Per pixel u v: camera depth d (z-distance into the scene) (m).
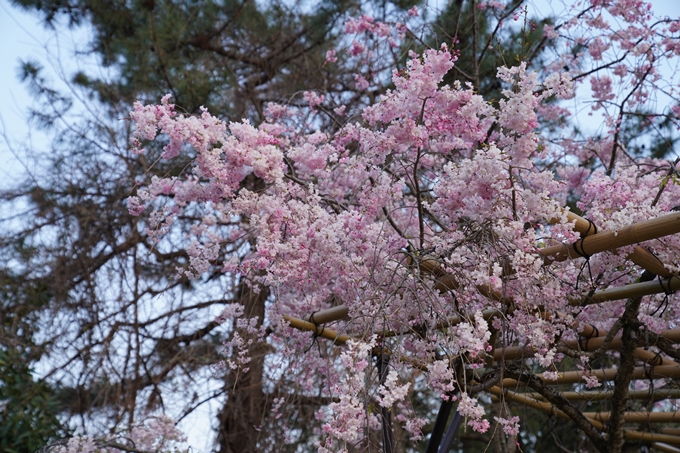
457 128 2.88
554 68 5.00
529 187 2.84
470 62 5.56
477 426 2.28
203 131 2.96
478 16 5.23
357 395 2.39
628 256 2.93
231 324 5.45
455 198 2.82
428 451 3.39
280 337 4.39
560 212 2.64
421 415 6.18
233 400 6.00
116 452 3.67
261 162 2.99
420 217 3.17
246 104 6.34
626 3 4.54
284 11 6.90
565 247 2.83
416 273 2.76
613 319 3.85
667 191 3.45
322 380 4.48
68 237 6.05
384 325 2.59
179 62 6.28
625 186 3.32
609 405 5.93
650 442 4.83
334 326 4.30
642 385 5.78
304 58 6.68
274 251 3.01
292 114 4.68
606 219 2.99
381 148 2.93
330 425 2.36
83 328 5.71
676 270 2.87
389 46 5.20
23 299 6.03
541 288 2.83
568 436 6.71
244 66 7.14
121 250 6.20
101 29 6.59
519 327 2.76
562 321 3.20
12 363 5.14
